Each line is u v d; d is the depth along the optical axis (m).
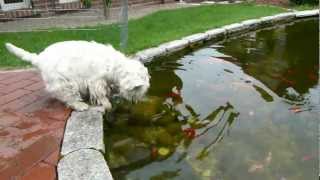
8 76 1.35
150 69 1.53
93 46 1.07
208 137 0.99
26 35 2.00
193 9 2.86
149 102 1.19
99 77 1.04
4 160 0.82
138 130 1.02
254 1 3.33
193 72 1.49
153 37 1.89
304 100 1.21
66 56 1.04
